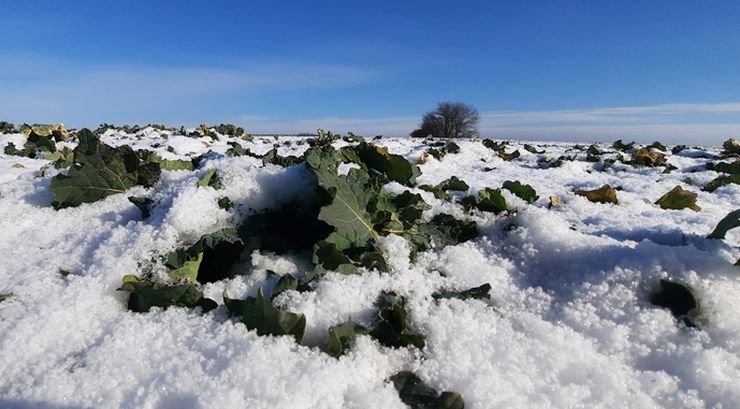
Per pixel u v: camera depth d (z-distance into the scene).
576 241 2.33
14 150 6.02
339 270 1.99
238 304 1.77
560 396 1.51
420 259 2.27
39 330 1.71
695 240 2.24
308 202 2.36
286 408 1.37
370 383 1.56
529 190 3.17
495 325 1.87
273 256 2.19
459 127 31.27
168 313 1.82
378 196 2.37
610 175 5.53
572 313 1.92
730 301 1.84
